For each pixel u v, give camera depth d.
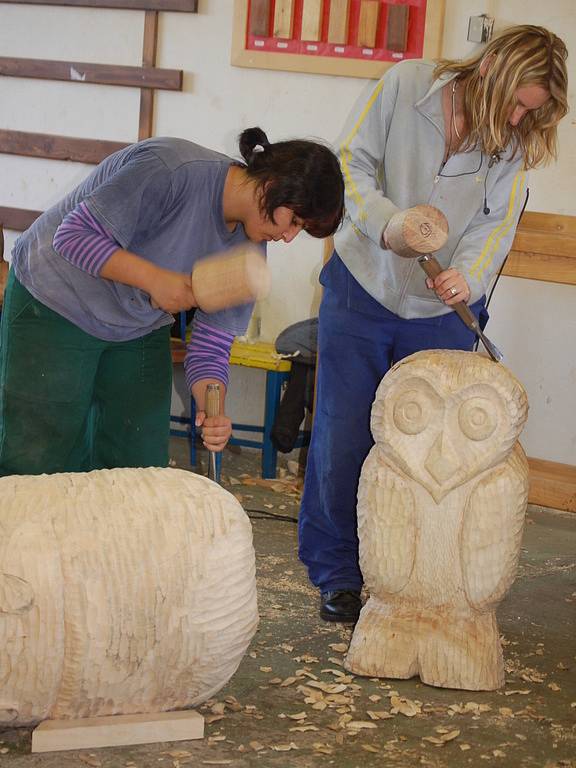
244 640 2.36
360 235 3.05
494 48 2.67
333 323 3.13
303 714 2.56
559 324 4.81
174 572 2.23
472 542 2.75
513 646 3.16
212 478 2.73
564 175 4.68
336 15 4.87
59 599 2.16
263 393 5.38
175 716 2.37
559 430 4.89
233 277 2.26
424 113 2.86
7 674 2.17
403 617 2.85
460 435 2.74
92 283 2.53
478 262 2.93
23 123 5.62
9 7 5.52
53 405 2.63
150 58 5.28
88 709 2.29
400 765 2.35
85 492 2.30
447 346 3.13
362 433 3.15
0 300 4.11
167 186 2.40
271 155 2.36
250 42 5.06
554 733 2.57
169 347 2.84
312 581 3.32
